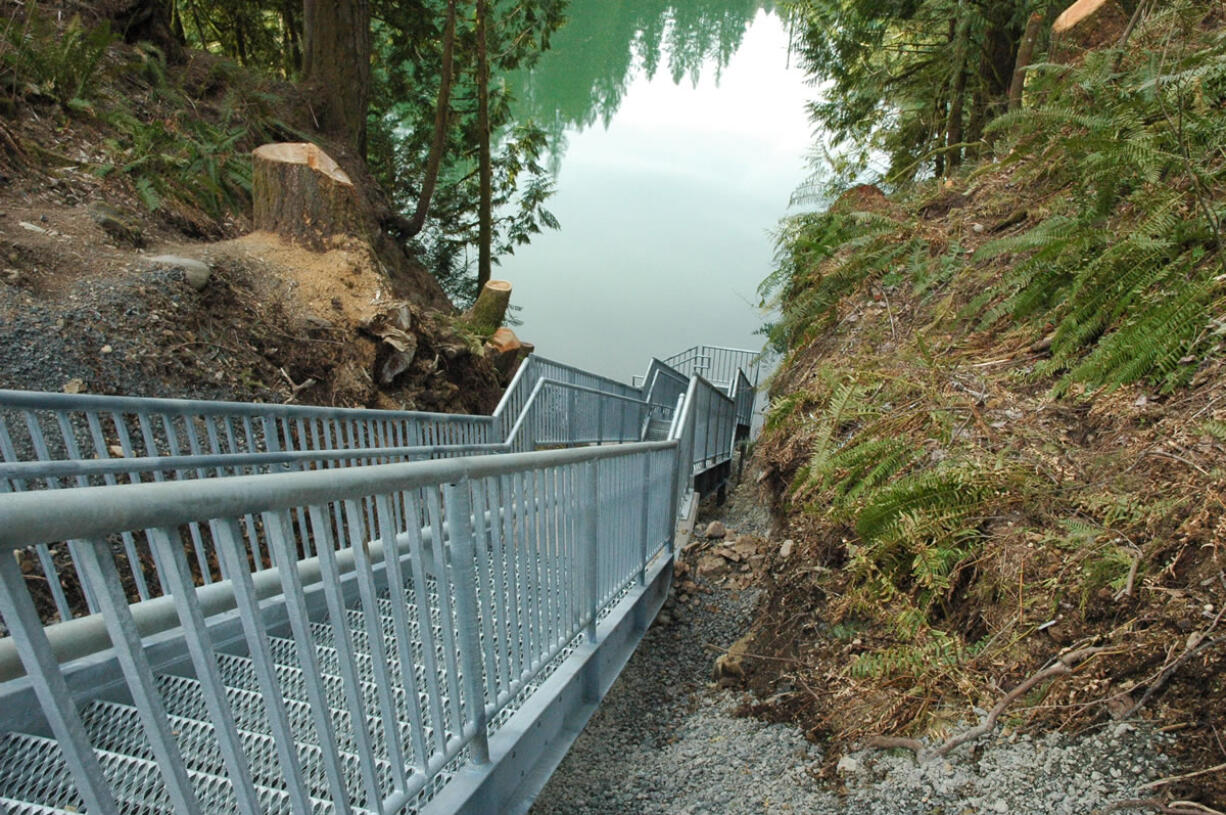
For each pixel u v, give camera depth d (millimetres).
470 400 8625
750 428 14578
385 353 7023
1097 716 2076
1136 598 2246
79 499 826
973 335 4309
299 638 1244
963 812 2033
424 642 1715
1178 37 4625
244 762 1117
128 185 7254
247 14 17594
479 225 18094
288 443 3643
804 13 12211
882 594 2984
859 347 5129
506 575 2281
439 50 17922
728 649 4246
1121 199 4066
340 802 1370
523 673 2451
